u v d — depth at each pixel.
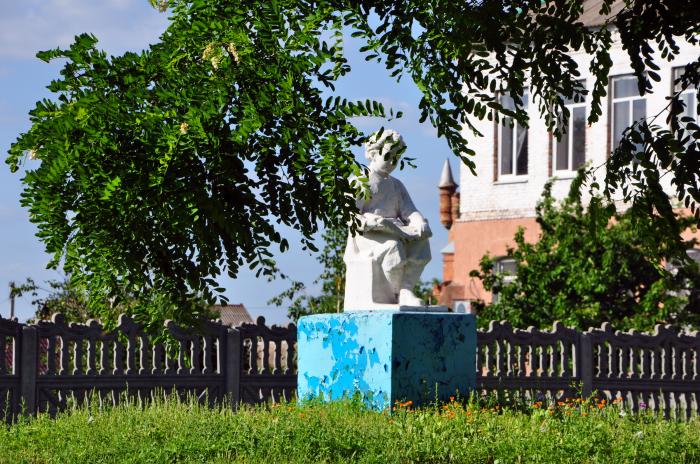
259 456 11.84
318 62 8.96
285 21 9.07
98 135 8.71
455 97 9.63
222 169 8.78
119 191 8.69
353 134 9.15
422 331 16.20
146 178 8.69
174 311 9.80
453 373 16.42
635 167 11.15
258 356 19.16
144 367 17.20
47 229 8.99
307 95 9.00
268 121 8.96
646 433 14.45
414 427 13.54
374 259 17.03
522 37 9.98
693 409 21.41
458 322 16.55
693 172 10.55
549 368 20.16
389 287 17.17
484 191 36.09
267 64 8.89
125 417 14.42
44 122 8.85
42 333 16.09
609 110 32.81
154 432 12.98
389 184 17.38
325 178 9.13
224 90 8.68
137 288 9.74
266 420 13.82
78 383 16.44
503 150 35.91
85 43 9.29
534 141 34.78
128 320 16.92
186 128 8.59
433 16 9.46
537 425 14.31
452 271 43.12
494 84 9.90
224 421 13.65
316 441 12.26
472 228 36.38
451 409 15.35
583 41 10.34
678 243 11.17
